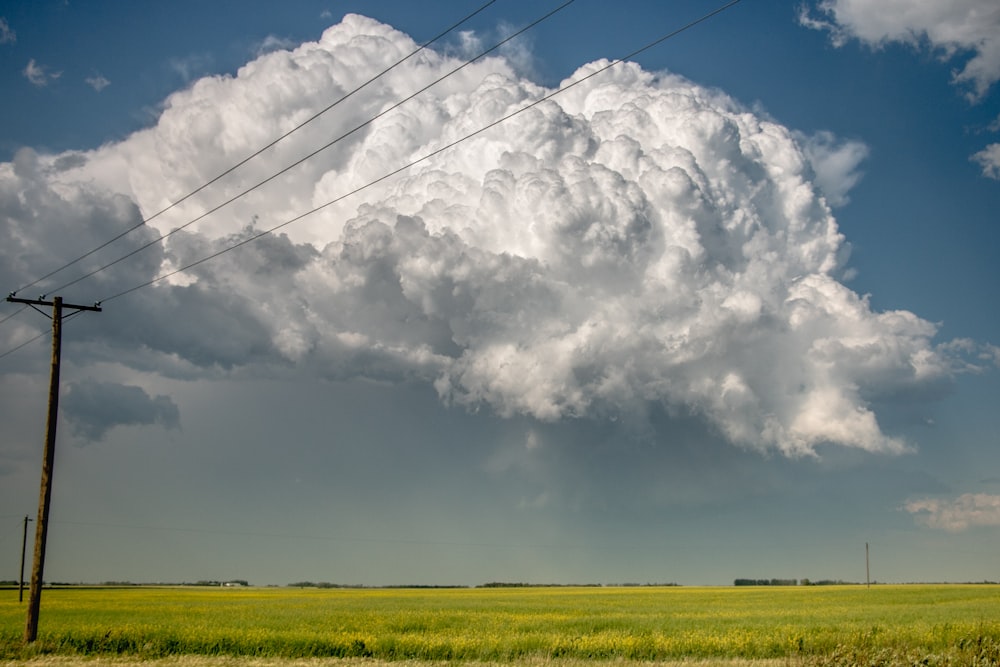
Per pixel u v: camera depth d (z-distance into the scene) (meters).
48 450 36.69
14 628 42.75
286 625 44.62
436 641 33.69
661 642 33.19
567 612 61.66
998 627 34.47
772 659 31.03
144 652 33.03
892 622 48.88
